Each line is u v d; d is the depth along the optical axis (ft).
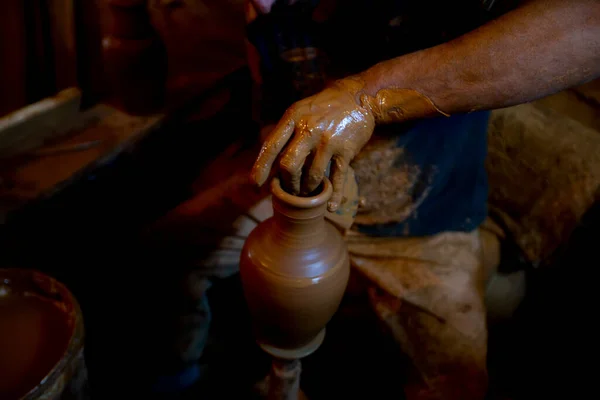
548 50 3.05
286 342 3.64
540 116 5.83
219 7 10.71
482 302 4.51
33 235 5.65
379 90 3.26
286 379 3.98
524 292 5.70
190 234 4.40
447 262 4.54
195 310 4.62
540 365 5.65
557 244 5.22
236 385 5.24
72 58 6.65
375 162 4.27
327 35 4.50
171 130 7.11
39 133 6.42
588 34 3.01
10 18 6.44
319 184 3.20
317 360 5.59
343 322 5.32
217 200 4.46
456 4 3.82
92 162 6.19
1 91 6.93
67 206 5.94
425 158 4.27
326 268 3.29
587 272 5.46
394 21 4.04
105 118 6.91
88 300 5.48
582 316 5.60
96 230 6.00
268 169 3.04
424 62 3.24
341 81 3.34
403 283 4.44
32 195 5.65
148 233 4.50
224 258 4.44
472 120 4.26
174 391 5.03
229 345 5.61
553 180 5.32
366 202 4.50
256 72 5.32
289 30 4.53
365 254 4.60
